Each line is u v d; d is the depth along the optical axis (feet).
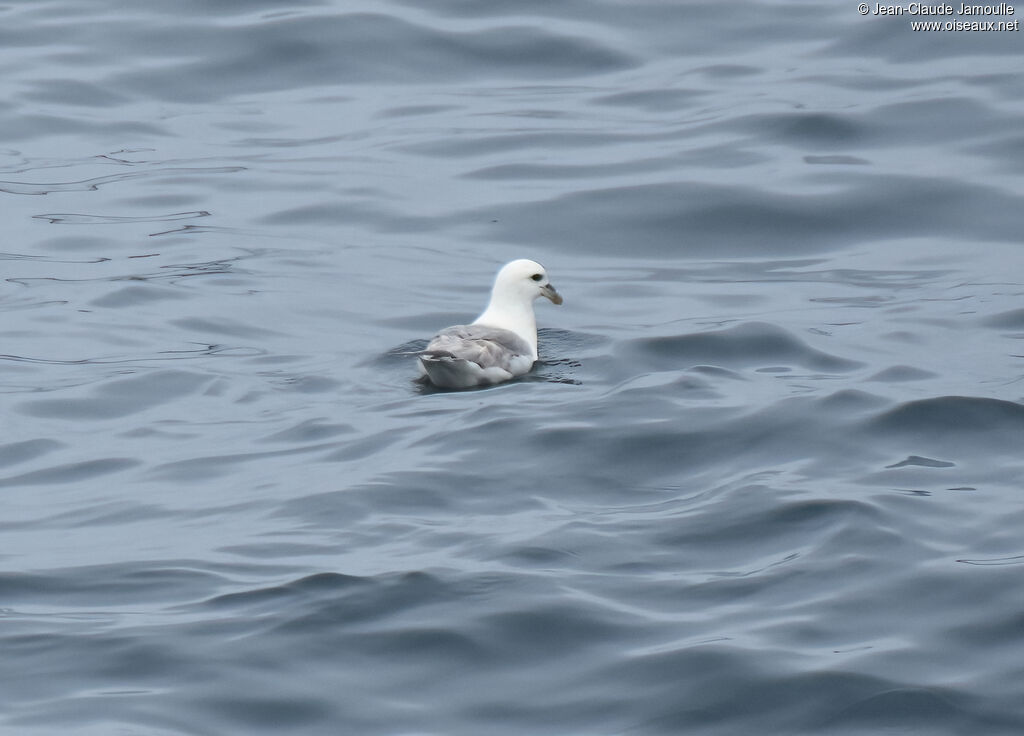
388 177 81.10
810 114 84.69
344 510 44.52
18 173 82.28
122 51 96.48
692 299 66.59
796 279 68.69
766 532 41.86
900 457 46.68
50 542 43.57
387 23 98.07
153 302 66.28
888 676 34.76
